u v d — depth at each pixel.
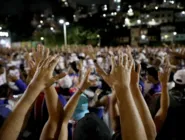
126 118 1.56
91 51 12.77
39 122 2.81
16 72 5.41
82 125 1.92
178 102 2.59
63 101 3.25
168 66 2.62
